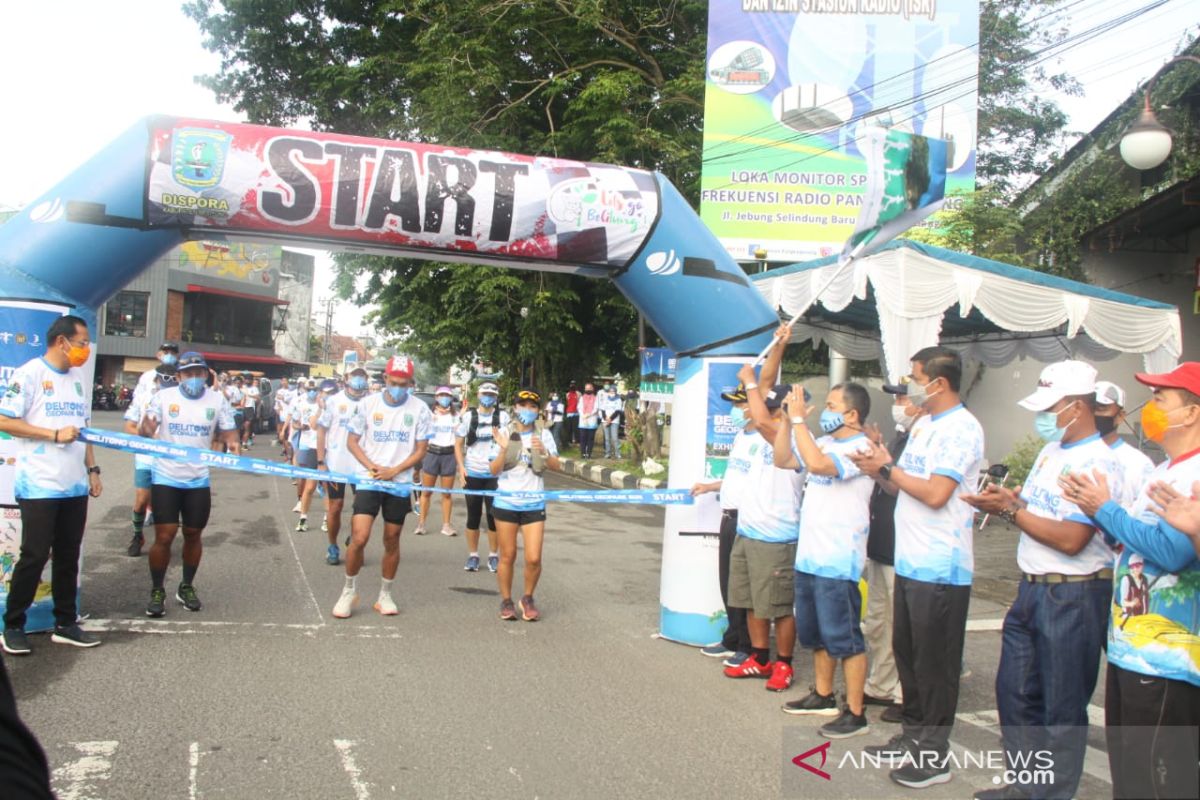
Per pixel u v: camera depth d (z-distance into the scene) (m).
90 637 5.95
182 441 6.74
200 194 6.07
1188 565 3.10
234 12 22.12
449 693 5.27
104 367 42.91
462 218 6.27
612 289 21.62
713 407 6.53
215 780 3.96
